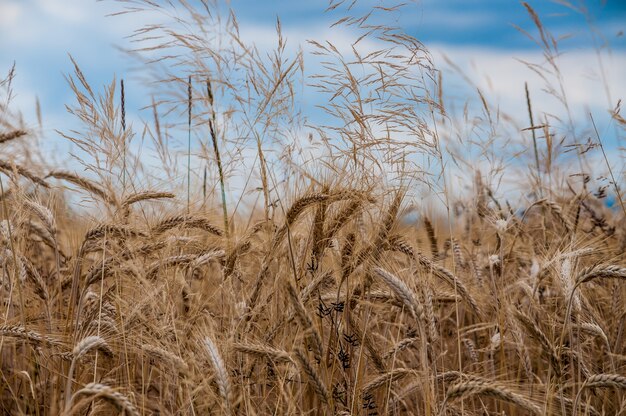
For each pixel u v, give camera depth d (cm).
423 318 477
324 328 621
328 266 598
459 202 906
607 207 925
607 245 721
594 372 618
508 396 446
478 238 870
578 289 586
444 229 775
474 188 890
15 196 609
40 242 752
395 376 536
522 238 838
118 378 560
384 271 495
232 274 602
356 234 560
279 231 573
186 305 635
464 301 612
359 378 546
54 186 665
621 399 578
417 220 589
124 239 581
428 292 537
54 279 700
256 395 567
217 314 626
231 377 520
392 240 561
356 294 577
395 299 575
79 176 640
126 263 556
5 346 632
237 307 576
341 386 564
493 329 688
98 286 695
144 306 567
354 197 552
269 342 554
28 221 662
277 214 657
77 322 545
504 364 598
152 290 563
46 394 566
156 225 621
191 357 495
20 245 624
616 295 662
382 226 554
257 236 652
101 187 623
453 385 471
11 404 574
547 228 849
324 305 580
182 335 541
